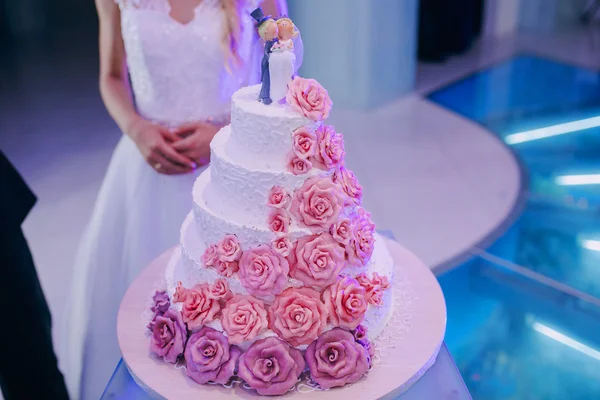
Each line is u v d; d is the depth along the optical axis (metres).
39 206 4.36
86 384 2.66
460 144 5.28
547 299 3.35
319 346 1.62
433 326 1.86
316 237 1.64
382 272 1.89
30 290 2.32
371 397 1.59
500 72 7.00
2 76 6.96
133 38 2.34
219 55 2.36
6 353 2.30
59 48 8.02
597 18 8.66
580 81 6.64
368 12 5.65
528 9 8.34
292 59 1.68
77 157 5.12
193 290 1.73
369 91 5.92
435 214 4.22
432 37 7.17
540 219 4.12
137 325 1.90
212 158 1.79
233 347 1.66
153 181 2.54
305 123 1.64
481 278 3.53
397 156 5.09
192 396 1.62
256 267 1.63
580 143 5.23
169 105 2.43
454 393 1.72
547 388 2.76
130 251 2.60
